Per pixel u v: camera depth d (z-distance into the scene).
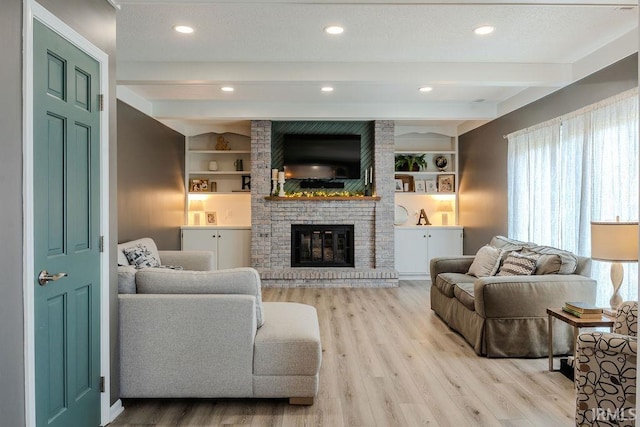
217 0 2.63
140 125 5.51
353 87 5.26
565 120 4.38
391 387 3.02
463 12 3.19
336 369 3.35
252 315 2.71
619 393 2.05
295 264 6.88
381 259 6.82
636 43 3.44
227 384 2.71
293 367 2.72
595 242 3.11
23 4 1.81
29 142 1.84
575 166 4.20
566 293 3.62
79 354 2.28
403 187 7.62
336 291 6.34
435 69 4.36
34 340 1.88
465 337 4.00
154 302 2.70
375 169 6.80
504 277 3.69
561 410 2.68
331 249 6.96
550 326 3.34
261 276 6.61
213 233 7.07
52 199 2.04
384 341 4.03
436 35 3.64
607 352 2.07
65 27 2.14
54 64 2.06
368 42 3.80
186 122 7.12
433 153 7.70
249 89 5.36
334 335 4.21
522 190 5.31
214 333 2.71
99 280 2.49
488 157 6.40
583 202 4.04
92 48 2.41
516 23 3.39
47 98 1.99
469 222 7.12
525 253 4.29
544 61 4.29
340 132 7.08
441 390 2.98
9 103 1.73
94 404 2.43
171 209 6.71
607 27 3.47
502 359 3.57
